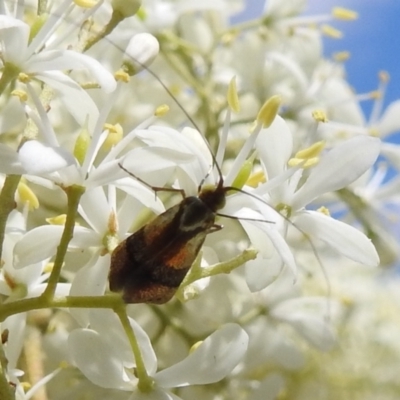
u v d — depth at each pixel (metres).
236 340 0.06
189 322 0.08
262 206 0.06
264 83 0.09
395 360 0.09
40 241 0.06
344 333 0.09
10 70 0.06
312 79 0.09
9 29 0.06
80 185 0.06
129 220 0.06
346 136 0.09
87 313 0.06
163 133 0.06
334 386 0.09
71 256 0.07
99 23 0.08
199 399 0.08
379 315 0.09
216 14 0.10
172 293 0.06
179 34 0.09
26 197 0.07
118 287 0.06
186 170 0.06
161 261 0.06
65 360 0.07
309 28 0.10
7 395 0.06
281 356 0.08
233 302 0.08
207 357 0.06
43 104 0.06
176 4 0.09
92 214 0.06
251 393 0.08
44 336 0.08
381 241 0.09
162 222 0.06
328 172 0.07
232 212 0.06
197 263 0.06
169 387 0.06
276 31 0.09
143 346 0.06
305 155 0.07
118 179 0.06
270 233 0.06
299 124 0.09
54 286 0.06
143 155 0.06
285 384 0.09
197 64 0.09
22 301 0.06
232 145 0.09
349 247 0.06
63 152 0.06
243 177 0.06
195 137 0.07
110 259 0.06
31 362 0.07
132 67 0.07
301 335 0.08
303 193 0.07
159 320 0.08
